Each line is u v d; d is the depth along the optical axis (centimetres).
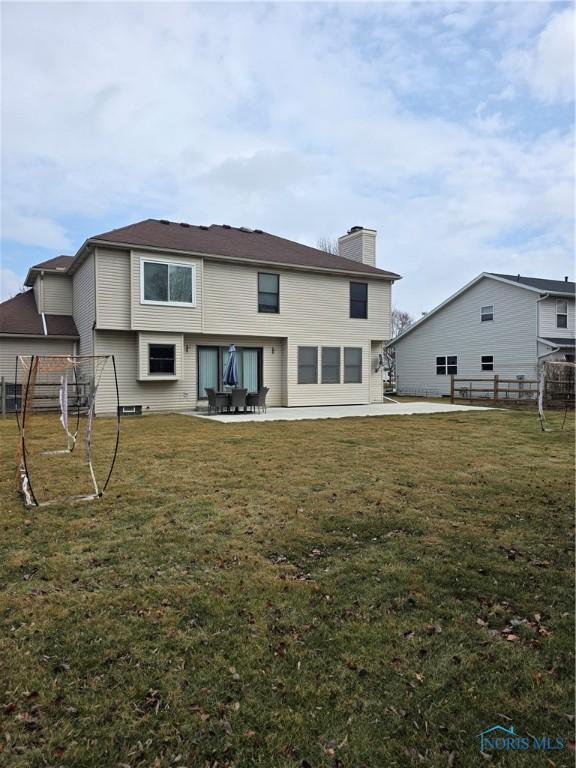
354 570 328
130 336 1377
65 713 199
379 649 242
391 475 587
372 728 193
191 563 338
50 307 1579
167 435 904
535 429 1020
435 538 385
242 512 445
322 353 1680
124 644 244
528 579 316
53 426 1036
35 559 344
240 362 1570
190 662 231
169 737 187
